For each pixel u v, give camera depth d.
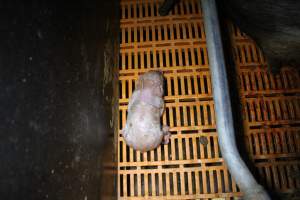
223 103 2.63
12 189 0.88
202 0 2.96
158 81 2.87
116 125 2.97
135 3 3.52
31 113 1.01
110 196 2.50
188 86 3.17
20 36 0.96
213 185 2.82
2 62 0.85
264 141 3.00
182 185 2.83
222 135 2.57
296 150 2.97
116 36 3.16
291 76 3.22
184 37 3.34
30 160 1.00
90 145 1.83
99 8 2.32
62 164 1.30
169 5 3.26
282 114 3.11
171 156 2.99
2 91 0.85
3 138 0.84
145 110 2.67
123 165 2.92
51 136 1.18
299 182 2.85
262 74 3.27
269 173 2.90
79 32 1.66
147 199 2.80
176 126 3.04
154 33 3.38
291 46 2.82
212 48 2.79
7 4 0.89
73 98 1.50
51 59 1.21
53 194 1.19
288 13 2.48
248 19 2.93
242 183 2.40
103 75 2.40
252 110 3.12
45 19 1.16
